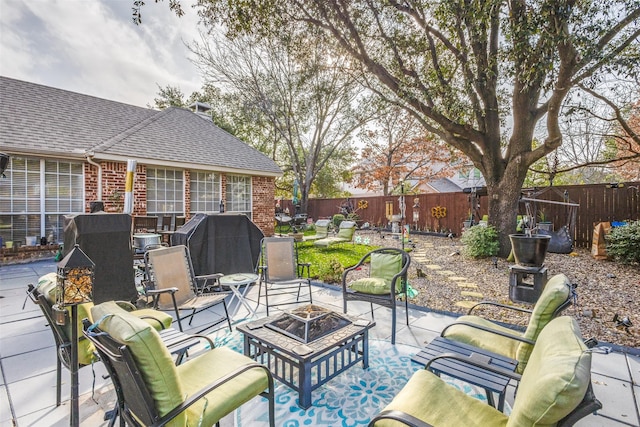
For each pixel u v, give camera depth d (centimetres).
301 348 227
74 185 791
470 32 561
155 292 304
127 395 153
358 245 1012
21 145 698
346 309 405
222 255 506
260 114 1678
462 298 470
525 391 130
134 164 510
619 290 486
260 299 477
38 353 302
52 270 650
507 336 213
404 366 279
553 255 782
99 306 171
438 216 1338
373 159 1930
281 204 2058
